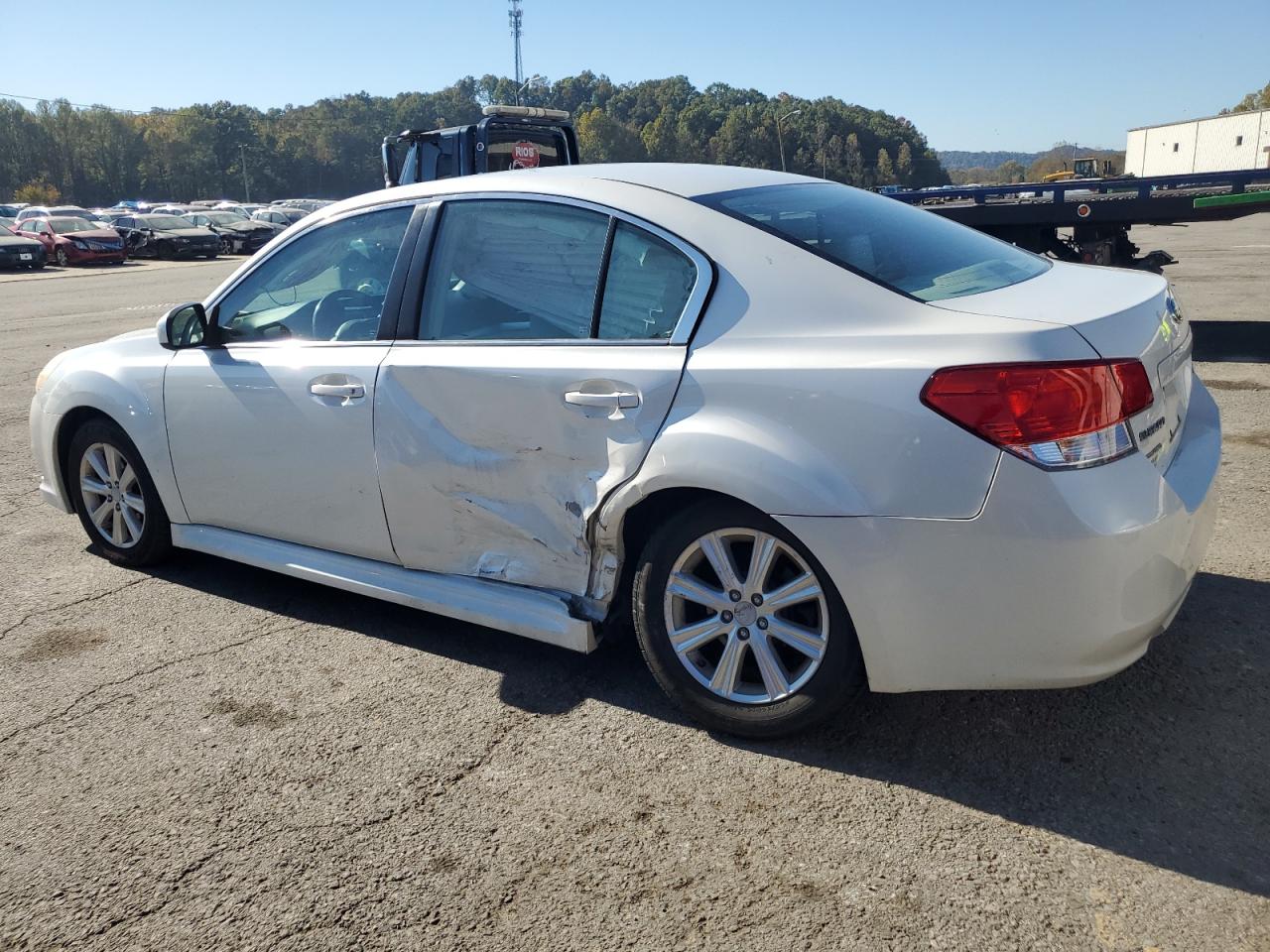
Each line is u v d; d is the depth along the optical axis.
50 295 20.73
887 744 2.86
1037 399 2.35
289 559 3.81
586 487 2.99
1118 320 2.54
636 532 3.09
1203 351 8.20
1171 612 2.54
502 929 2.23
